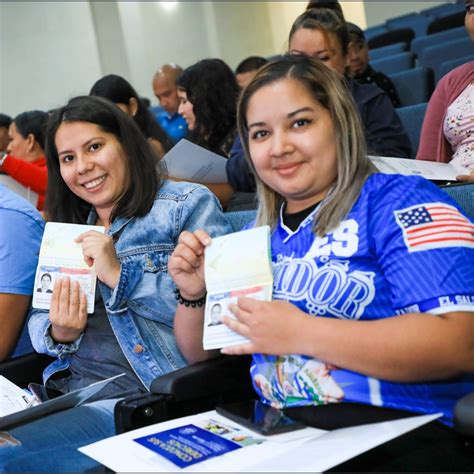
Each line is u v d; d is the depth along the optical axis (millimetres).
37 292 1448
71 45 6883
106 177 1534
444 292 909
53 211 1705
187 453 898
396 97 3146
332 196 1031
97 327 1496
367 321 928
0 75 6656
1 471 1071
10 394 1383
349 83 2240
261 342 950
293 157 1047
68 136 1530
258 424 952
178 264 1143
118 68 7176
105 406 1321
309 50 2164
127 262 1489
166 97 3904
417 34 5391
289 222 1110
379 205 997
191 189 1528
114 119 1547
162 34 7594
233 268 1040
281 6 9094
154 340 1459
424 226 951
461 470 866
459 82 2010
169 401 1103
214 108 2582
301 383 1015
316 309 1001
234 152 2270
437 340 876
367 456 914
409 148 2258
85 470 1049
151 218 1507
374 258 991
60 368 1537
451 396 980
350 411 957
